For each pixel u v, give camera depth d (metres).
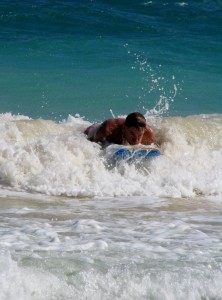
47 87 56.22
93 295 17.98
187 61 65.69
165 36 74.56
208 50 69.75
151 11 85.75
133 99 54.44
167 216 26.56
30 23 76.56
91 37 72.62
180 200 29.61
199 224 25.36
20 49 66.75
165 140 35.09
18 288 17.55
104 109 51.75
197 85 58.78
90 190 29.95
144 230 23.89
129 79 59.44
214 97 56.00
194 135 37.03
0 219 24.70
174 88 57.62
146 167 32.16
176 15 84.31
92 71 61.22
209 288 18.56
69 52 66.94
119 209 27.47
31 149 32.22
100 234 22.97
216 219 26.34
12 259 19.12
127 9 85.75
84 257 19.84
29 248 20.52
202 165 33.56
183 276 18.88
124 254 20.44
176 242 22.25
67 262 19.31
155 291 18.30
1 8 80.81
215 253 21.03
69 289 18.03
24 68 61.00
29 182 30.61
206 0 92.44
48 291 17.86
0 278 17.69
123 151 32.31
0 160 31.42
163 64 64.12
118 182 30.84
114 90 56.34
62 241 21.64
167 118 38.72
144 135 34.47
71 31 74.50
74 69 61.53
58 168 31.28
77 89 56.16
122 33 75.25
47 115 49.50
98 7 84.81
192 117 44.94
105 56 65.69
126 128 33.88
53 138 33.53
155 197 29.83
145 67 62.91
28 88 55.75
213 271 19.28
